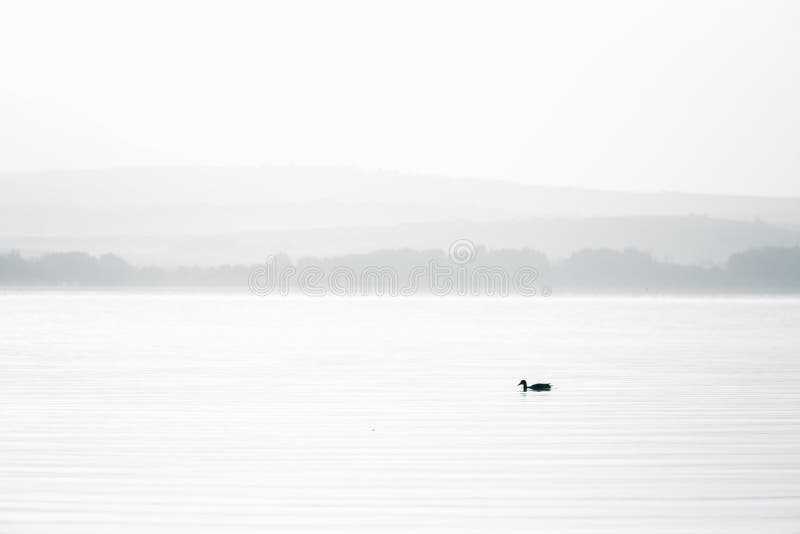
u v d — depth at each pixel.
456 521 70.12
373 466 85.75
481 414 113.56
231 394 130.75
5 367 163.75
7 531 67.50
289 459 88.25
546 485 79.56
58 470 83.81
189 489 78.00
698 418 110.81
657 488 78.75
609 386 140.38
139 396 128.00
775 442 96.38
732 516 71.31
